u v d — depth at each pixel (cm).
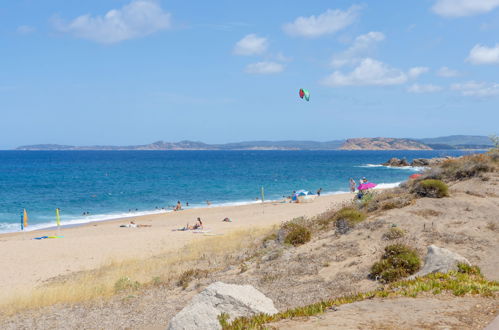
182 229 4069
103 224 4753
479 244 1666
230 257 2508
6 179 10850
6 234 4228
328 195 6669
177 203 6044
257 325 826
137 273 2355
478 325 748
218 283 1032
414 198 2327
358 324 780
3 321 1675
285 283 1677
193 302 993
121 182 10031
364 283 1501
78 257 2952
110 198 7156
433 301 902
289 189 8250
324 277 1648
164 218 5066
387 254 1588
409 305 883
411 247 1667
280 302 1477
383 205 2358
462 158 3028
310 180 10188
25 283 2364
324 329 761
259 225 3894
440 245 1705
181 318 948
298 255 1962
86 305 1808
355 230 2044
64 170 14788
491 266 1448
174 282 2047
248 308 969
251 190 8200
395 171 12838
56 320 1638
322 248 1964
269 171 13912
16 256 2984
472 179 2633
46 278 2453
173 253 2919
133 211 5841
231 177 11388
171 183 9719
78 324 1566
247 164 19175
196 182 9944
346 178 10588
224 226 4131
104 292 1989
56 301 1908
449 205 2128
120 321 1558
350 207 2616
